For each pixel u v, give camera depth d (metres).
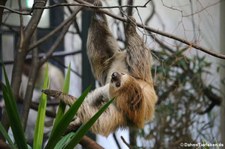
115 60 9.14
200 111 14.45
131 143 14.32
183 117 14.16
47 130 13.02
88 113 8.45
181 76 14.28
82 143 7.84
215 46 15.88
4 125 8.31
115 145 15.90
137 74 8.69
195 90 14.46
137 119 8.52
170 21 15.22
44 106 6.88
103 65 9.20
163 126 13.90
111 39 9.22
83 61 13.27
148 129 14.66
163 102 14.10
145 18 15.24
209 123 14.63
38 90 14.54
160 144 13.80
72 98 7.29
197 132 14.56
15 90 9.17
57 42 10.57
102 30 9.14
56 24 15.20
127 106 8.50
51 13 15.17
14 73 9.35
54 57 14.16
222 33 15.80
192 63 15.22
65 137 6.88
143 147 13.32
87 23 13.13
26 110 9.34
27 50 9.55
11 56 14.77
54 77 15.56
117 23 12.74
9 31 14.12
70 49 16.38
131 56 8.52
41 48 14.28
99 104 8.76
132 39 8.34
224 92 16.08
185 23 14.99
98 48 9.16
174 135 13.95
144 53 8.55
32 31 9.23
